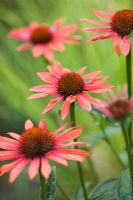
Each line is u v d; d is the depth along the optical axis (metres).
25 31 1.17
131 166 0.69
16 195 1.35
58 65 0.78
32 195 1.28
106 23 0.80
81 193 0.89
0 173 0.64
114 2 1.37
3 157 0.66
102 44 1.39
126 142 0.69
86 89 0.74
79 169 0.77
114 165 1.29
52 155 0.65
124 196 0.71
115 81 1.29
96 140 0.93
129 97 0.76
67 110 0.71
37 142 0.66
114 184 0.78
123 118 0.69
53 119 1.23
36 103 1.36
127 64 0.76
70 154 0.64
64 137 0.67
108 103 0.76
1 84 1.40
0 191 1.42
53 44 1.13
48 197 0.66
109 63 1.34
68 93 0.73
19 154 0.66
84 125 1.25
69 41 1.15
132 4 1.43
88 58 1.37
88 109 0.71
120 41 0.77
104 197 0.76
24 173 1.27
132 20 0.78
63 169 1.26
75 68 1.35
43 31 1.14
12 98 1.38
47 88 0.75
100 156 1.30
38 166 0.64
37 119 1.33
